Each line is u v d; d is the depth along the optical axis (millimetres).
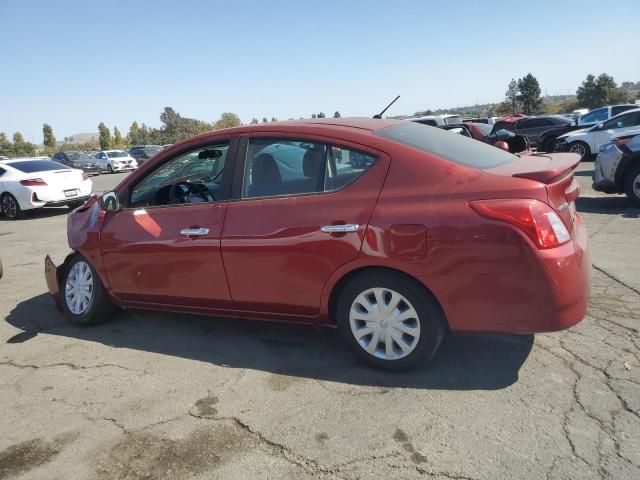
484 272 2805
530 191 2768
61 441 2779
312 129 3398
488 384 3035
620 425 2570
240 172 3576
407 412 2816
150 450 2650
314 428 2738
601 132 15727
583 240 3123
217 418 2893
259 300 3500
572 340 3496
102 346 3984
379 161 3127
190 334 4113
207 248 3576
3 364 3758
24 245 8531
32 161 12977
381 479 2328
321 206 3209
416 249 2914
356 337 3271
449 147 3357
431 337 3047
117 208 4098
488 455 2426
